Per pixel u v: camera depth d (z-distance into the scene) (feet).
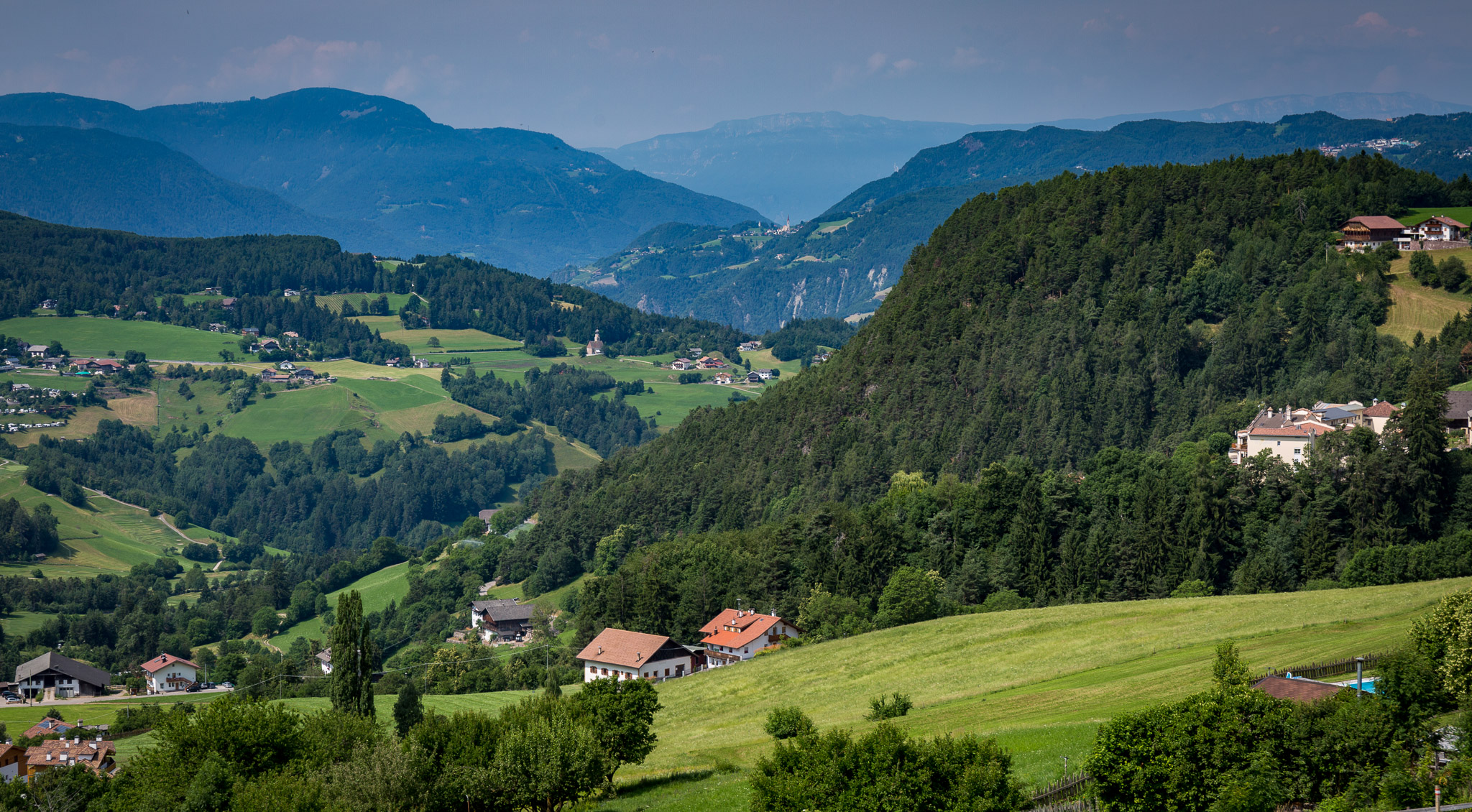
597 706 255.70
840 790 168.45
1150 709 169.07
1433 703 169.27
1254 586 444.55
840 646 418.10
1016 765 202.39
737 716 347.36
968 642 382.42
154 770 232.53
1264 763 157.17
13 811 255.70
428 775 213.05
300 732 252.62
